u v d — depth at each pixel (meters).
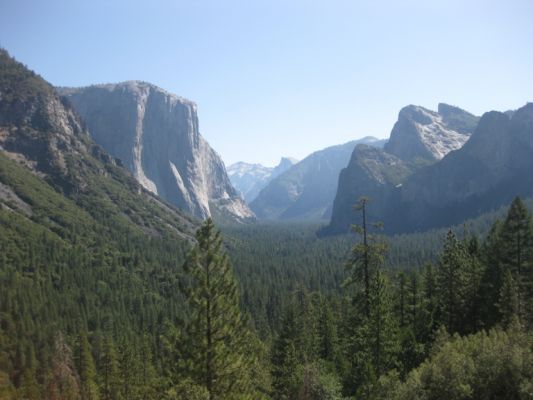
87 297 132.00
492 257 57.72
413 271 58.09
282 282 158.75
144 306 136.38
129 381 70.94
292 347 55.72
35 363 90.81
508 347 30.83
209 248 32.12
